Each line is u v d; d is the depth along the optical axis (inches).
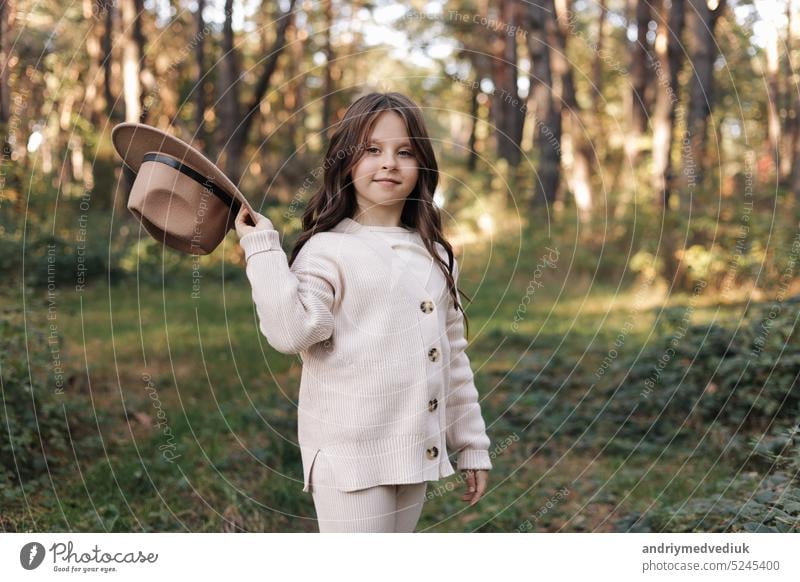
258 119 710.5
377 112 92.5
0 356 155.9
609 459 184.7
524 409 223.1
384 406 88.0
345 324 89.2
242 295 387.5
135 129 95.3
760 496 123.5
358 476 87.4
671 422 196.7
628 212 494.6
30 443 155.3
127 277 398.6
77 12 545.6
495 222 502.0
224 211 95.7
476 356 294.0
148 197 94.0
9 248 264.1
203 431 184.2
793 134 643.5
